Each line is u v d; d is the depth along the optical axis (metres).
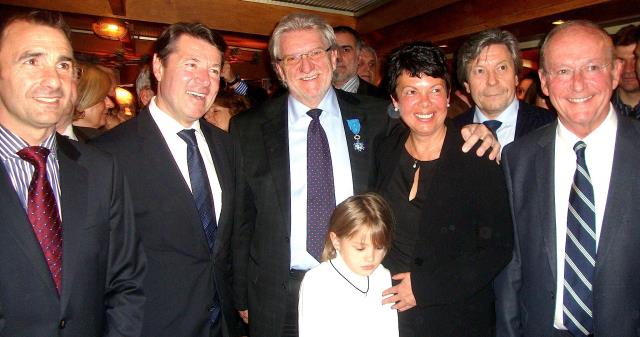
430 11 4.43
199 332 1.90
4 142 1.36
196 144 2.00
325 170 2.15
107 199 1.55
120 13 4.45
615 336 1.57
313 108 2.24
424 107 1.82
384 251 1.87
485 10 4.07
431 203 1.84
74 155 1.51
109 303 1.61
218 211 2.05
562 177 1.76
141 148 1.88
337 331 1.86
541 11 3.63
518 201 1.85
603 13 3.53
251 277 2.22
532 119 2.45
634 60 2.96
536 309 1.77
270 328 2.12
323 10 5.04
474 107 2.74
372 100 2.39
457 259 1.82
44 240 1.36
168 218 1.85
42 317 1.33
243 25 4.75
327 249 1.96
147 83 3.56
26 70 1.29
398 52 1.88
